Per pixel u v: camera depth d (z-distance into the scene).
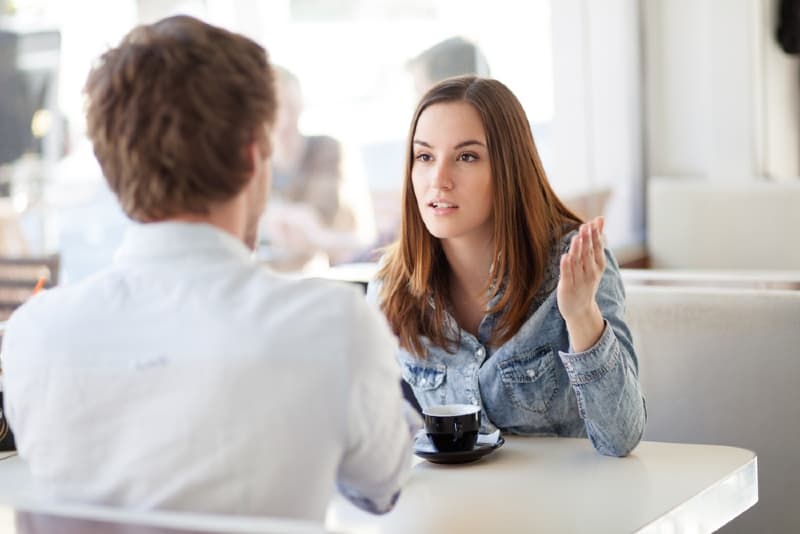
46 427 1.10
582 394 1.62
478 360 1.88
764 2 5.31
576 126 4.96
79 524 0.98
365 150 4.74
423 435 1.76
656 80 5.48
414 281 1.91
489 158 1.82
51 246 3.70
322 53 4.65
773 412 2.23
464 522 1.36
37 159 3.63
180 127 1.06
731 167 5.32
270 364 1.04
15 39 3.54
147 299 1.08
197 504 1.04
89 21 3.72
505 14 4.66
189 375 1.04
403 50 4.63
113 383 1.07
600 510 1.38
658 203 4.97
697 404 2.30
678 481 1.50
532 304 1.85
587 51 5.05
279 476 1.04
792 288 2.36
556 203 1.93
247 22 4.33
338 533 0.89
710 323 2.27
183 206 1.10
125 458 1.06
